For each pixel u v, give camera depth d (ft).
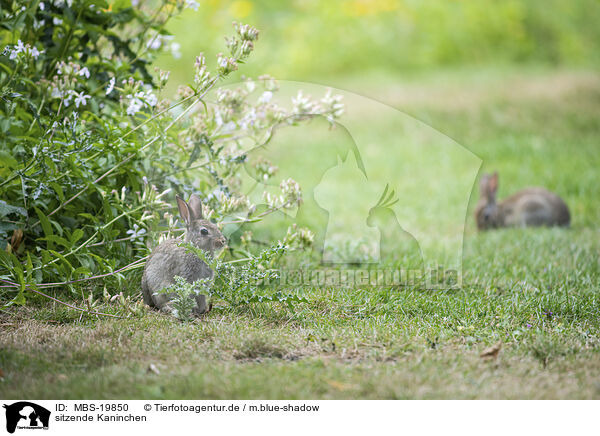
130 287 33.35
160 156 34.94
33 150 32.19
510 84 106.83
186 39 103.50
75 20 36.91
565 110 93.15
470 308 32.65
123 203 32.91
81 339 27.04
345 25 124.26
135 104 33.63
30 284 29.71
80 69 36.68
